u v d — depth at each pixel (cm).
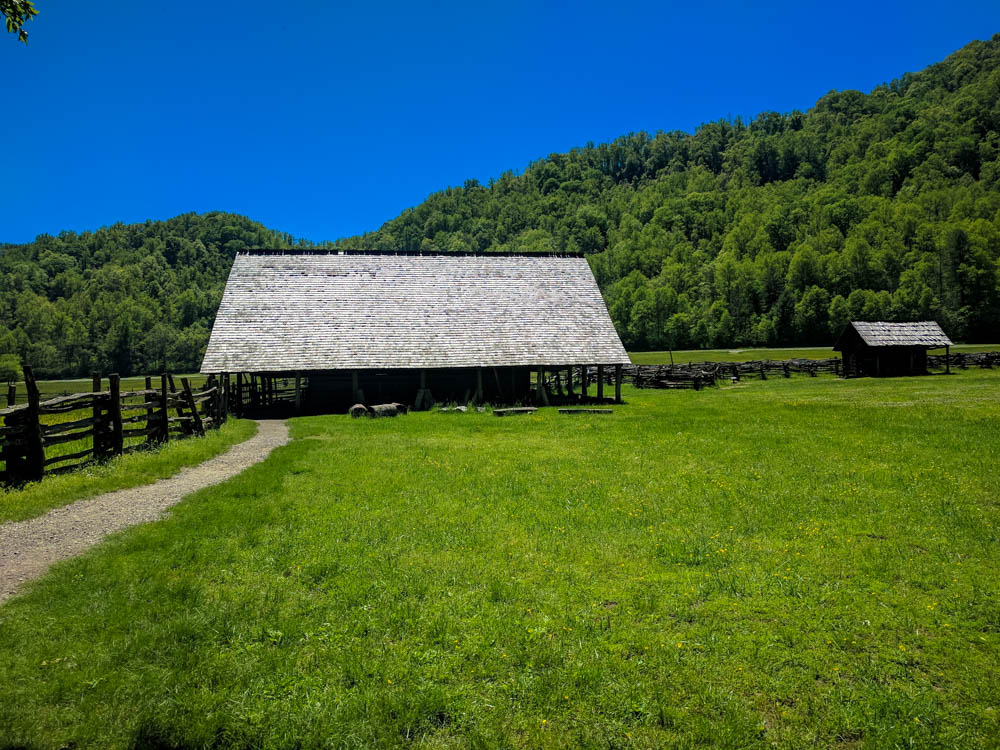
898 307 10656
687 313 12356
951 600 656
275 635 590
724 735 452
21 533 875
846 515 970
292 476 1278
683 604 653
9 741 443
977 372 4962
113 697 494
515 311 3394
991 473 1226
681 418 2350
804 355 8656
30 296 16112
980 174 17438
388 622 616
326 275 3412
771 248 14125
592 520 950
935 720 466
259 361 2942
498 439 1862
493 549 823
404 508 1027
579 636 588
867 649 566
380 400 3359
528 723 472
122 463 1318
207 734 454
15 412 1110
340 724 466
